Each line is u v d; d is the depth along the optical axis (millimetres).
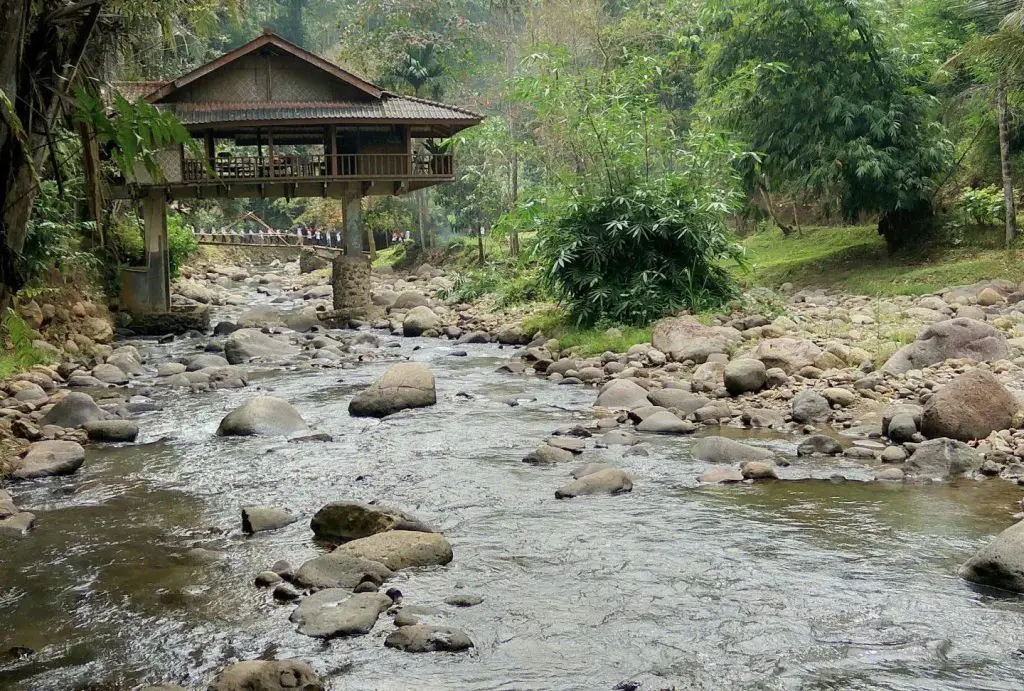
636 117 18188
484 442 9969
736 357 13578
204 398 13070
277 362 16641
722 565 6172
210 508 7777
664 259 17266
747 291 19516
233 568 6336
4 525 7176
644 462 8898
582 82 19203
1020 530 5852
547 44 20766
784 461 8703
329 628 5242
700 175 17922
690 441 9742
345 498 7969
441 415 11461
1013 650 4895
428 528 6895
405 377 12117
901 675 4641
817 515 7176
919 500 7488
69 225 15805
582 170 22094
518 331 18828
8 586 6055
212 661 4953
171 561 6492
